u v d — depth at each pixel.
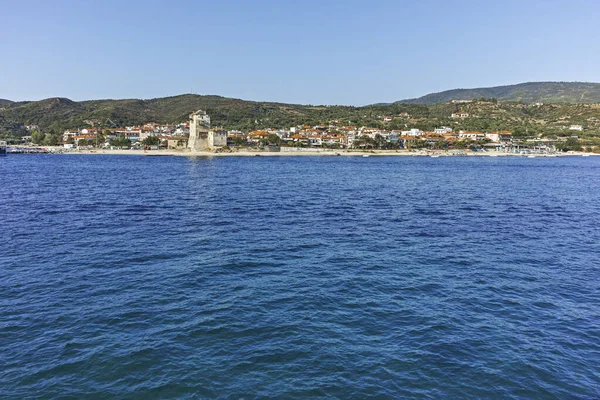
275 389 12.74
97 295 19.39
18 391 12.50
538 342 15.77
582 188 71.50
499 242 30.95
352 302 19.02
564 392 12.92
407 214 42.81
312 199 53.25
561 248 29.39
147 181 75.69
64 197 52.50
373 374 13.56
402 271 23.58
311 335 15.91
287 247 28.42
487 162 164.50
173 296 19.36
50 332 15.87
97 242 29.14
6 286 20.38
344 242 30.19
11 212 41.00
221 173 97.38
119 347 14.85
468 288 21.06
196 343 15.20
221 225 35.53
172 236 31.23
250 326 16.50
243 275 22.44
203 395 12.42
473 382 13.27
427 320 17.34
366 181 81.00
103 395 12.38
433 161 169.12
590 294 20.56
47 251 26.67
